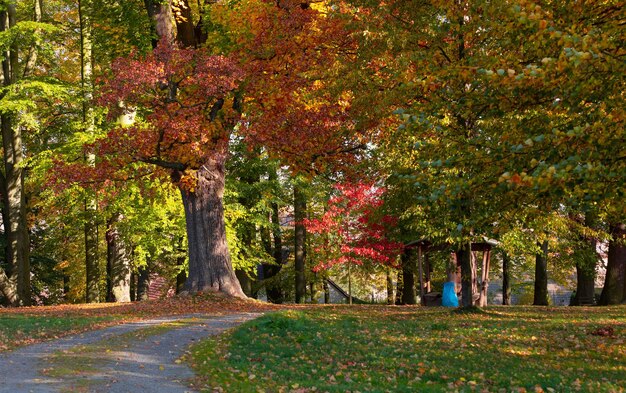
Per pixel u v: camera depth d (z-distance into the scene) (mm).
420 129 8906
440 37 15547
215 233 23969
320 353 12695
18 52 31656
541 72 7570
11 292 29422
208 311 20922
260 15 21438
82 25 29766
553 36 7406
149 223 29609
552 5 8711
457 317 18453
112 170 22203
